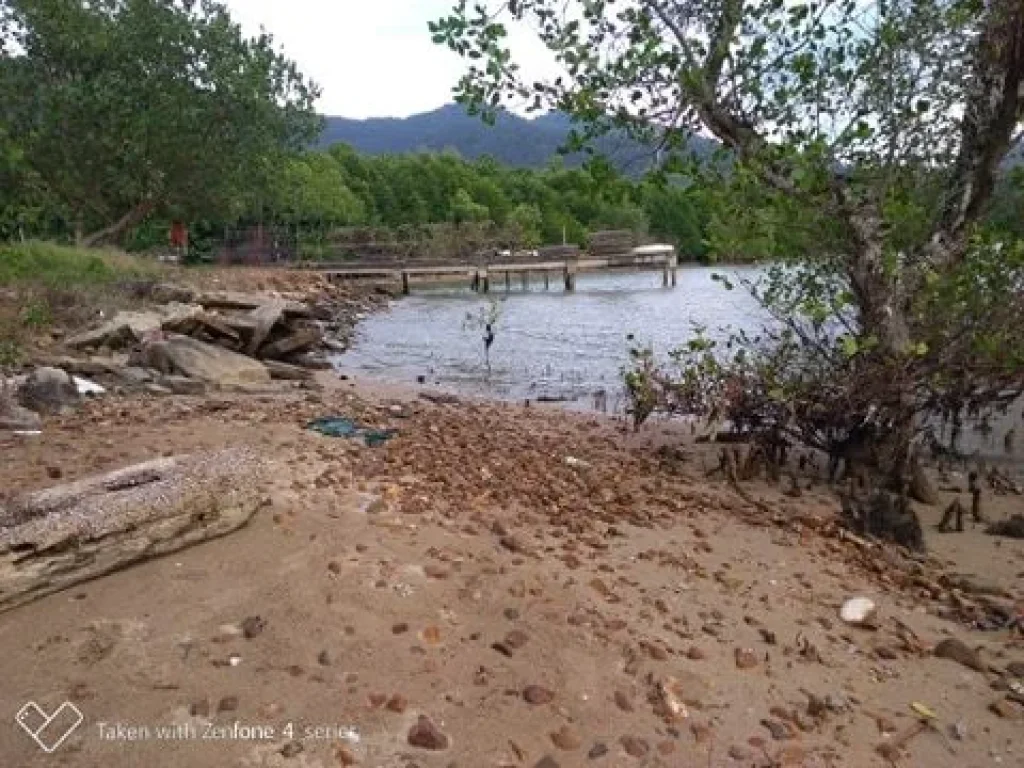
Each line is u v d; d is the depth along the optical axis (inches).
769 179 286.5
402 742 120.2
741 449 341.4
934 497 309.3
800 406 314.8
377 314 1083.3
